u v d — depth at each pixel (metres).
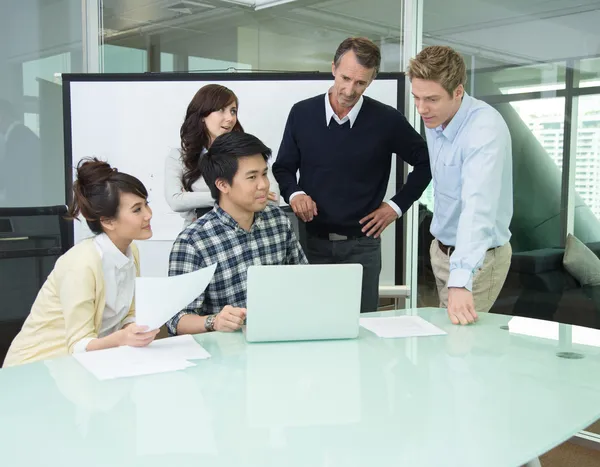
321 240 2.47
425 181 2.45
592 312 2.75
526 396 1.12
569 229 2.82
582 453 2.64
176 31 3.59
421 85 1.87
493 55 2.99
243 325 1.61
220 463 0.85
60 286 1.58
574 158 2.78
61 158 3.67
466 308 1.71
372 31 3.20
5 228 1.88
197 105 2.70
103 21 3.58
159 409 1.05
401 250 3.03
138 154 2.96
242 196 1.74
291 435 0.94
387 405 1.07
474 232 1.78
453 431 0.96
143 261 2.98
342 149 2.39
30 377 1.22
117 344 1.46
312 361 1.34
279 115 2.93
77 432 0.95
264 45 3.48
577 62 2.74
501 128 1.89
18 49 3.60
